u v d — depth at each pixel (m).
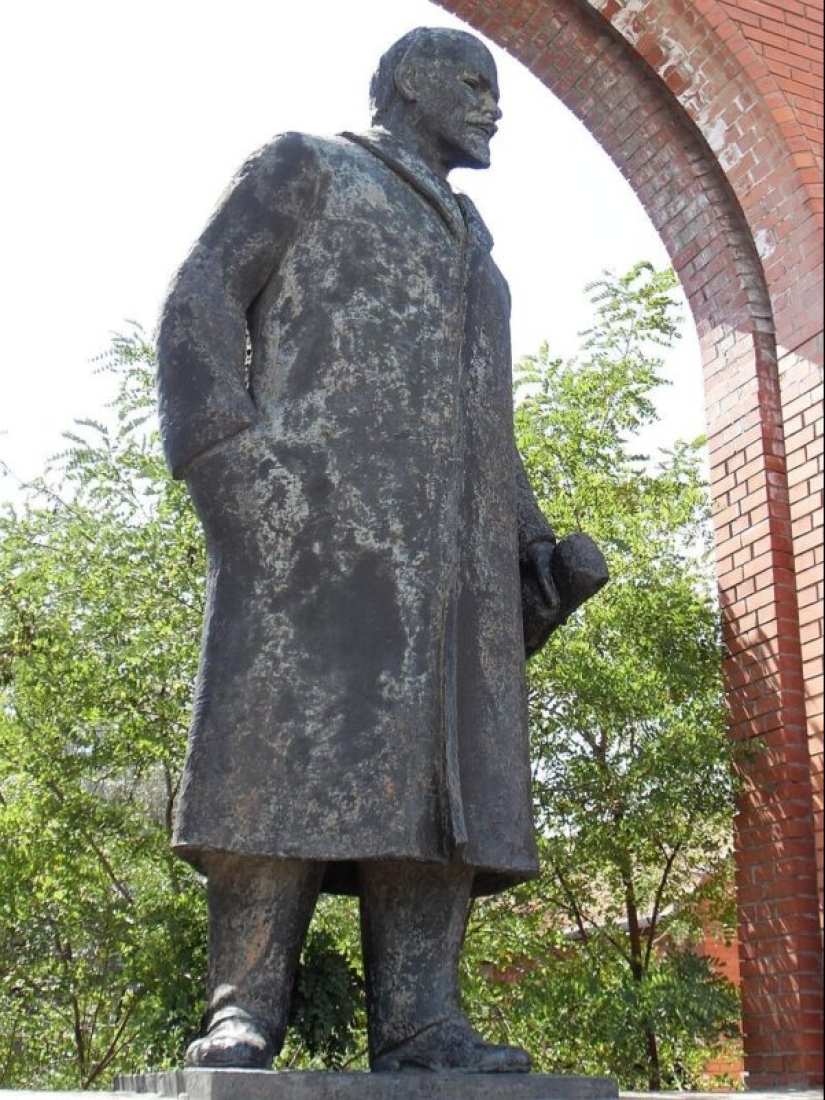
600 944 7.67
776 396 6.44
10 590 8.34
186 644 7.66
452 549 4.21
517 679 4.40
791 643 6.18
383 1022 4.08
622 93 6.90
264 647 3.97
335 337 4.26
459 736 4.18
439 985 4.10
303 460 4.12
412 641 4.06
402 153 4.67
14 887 7.70
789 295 6.29
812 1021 5.81
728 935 7.94
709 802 6.61
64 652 7.96
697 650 7.12
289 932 3.98
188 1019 6.06
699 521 8.23
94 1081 8.40
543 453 8.13
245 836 3.83
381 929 4.15
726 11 6.47
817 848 5.68
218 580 4.09
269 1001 3.93
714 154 6.58
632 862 7.34
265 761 3.89
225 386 4.13
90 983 7.70
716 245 6.68
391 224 4.46
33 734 7.75
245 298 4.31
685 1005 6.75
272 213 4.34
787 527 6.28
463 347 4.56
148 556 8.09
